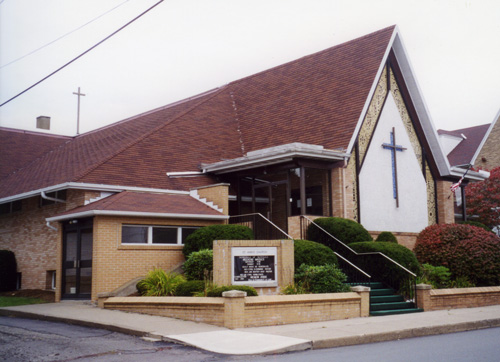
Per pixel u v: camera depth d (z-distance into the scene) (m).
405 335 13.55
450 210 27.33
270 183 22.91
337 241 19.89
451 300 18.42
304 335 12.66
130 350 11.42
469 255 20.91
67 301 19.62
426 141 26.95
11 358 10.72
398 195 24.94
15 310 17.25
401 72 26.23
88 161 23.80
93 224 18.59
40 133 35.31
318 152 21.09
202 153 25.33
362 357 10.60
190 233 20.47
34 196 23.56
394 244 19.47
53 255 22.78
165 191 21.88
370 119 24.41
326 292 16.67
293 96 27.47
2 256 24.75
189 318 14.67
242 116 29.00
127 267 18.80
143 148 24.02
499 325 15.73
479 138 44.25
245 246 16.22
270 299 14.40
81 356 10.86
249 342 11.91
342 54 27.28
